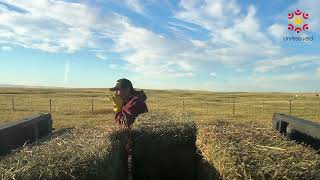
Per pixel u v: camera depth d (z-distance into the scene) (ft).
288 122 26.71
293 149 18.25
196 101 183.42
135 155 27.37
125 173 25.16
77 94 250.57
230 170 16.39
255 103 167.32
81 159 15.94
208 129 24.04
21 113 96.78
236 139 20.80
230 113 102.94
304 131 23.43
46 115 30.96
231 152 17.58
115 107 29.40
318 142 20.93
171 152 27.94
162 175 27.91
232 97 258.16
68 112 98.53
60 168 14.98
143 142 27.48
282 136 21.93
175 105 142.00
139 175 27.61
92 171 15.61
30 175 14.08
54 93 266.36
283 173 15.16
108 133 22.90
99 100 172.55
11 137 23.36
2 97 198.18
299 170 15.42
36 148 17.95
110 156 18.43
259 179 15.38
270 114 101.71
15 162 15.67
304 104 159.63
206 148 22.07
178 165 27.91
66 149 17.52
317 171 15.33
